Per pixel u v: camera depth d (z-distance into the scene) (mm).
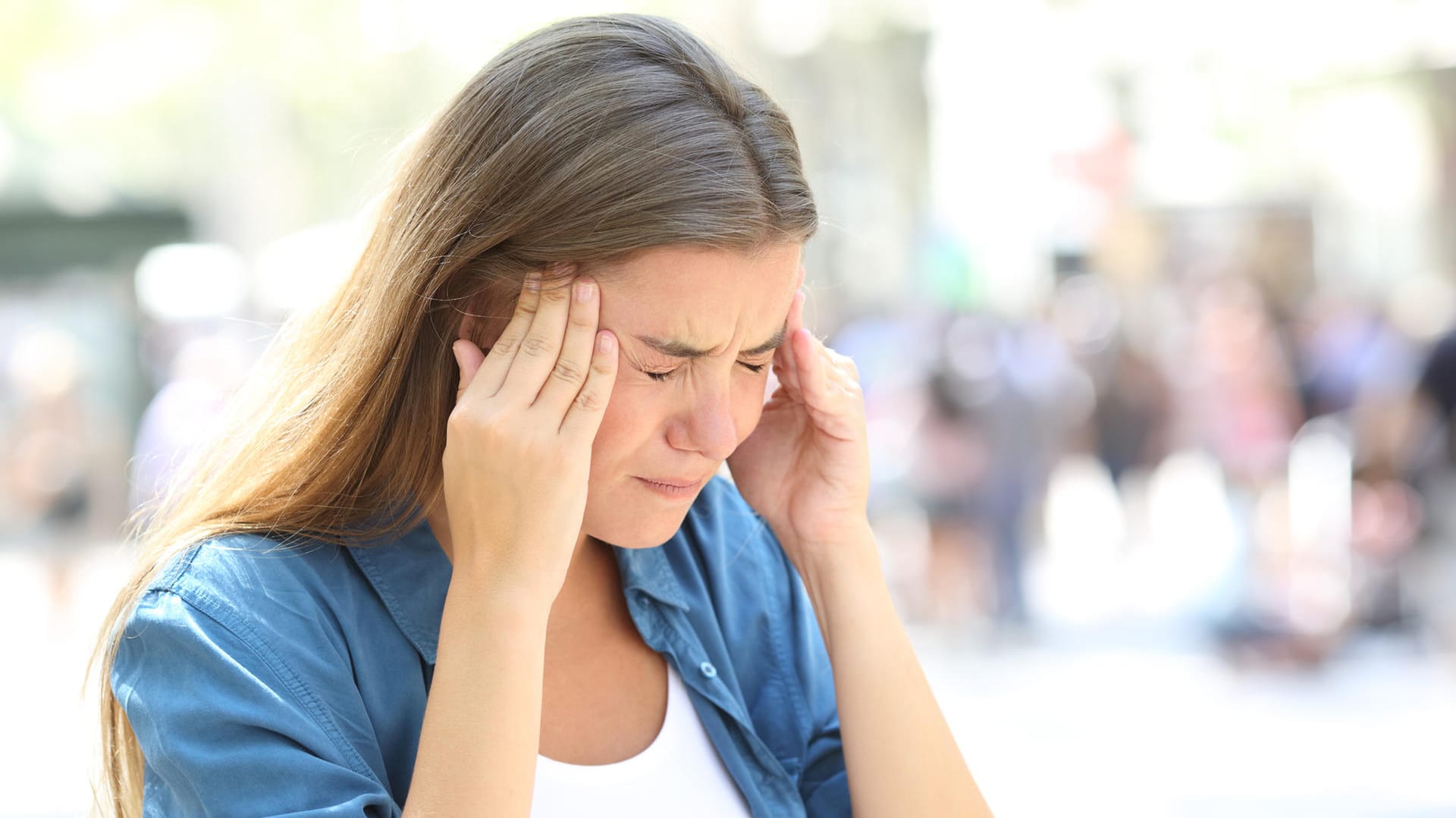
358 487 1476
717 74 1418
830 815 1686
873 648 1656
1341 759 6035
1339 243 14812
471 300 1447
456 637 1344
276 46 16891
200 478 1554
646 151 1344
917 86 18938
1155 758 6129
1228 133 15945
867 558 1701
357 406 1454
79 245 11977
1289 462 8078
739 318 1393
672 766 1558
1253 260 13875
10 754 6059
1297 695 7098
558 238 1350
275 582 1404
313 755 1331
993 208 18250
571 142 1356
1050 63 17938
